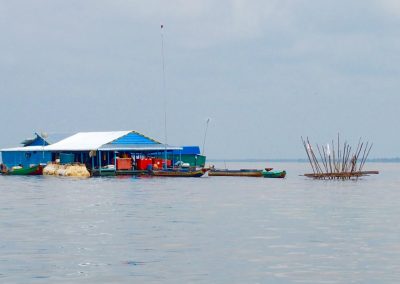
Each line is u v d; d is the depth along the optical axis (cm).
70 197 9812
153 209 7775
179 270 3834
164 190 11594
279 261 4100
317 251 4469
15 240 5038
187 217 6781
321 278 3616
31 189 11894
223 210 7638
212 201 9056
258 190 11819
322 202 8912
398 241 4941
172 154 17638
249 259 4169
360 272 3766
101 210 7650
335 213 7238
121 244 4812
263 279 3597
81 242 4922
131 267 3925
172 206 8212
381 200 9338
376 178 19812
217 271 3803
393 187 13325
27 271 3812
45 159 17962
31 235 5328
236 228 5772
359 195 10519
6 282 3538
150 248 4619
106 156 16812
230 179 16512
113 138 16550
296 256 4275
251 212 7362
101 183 13850
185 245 4753
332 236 5216
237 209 7775
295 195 10444
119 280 3584
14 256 4300
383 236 5222
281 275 3694
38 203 8700
